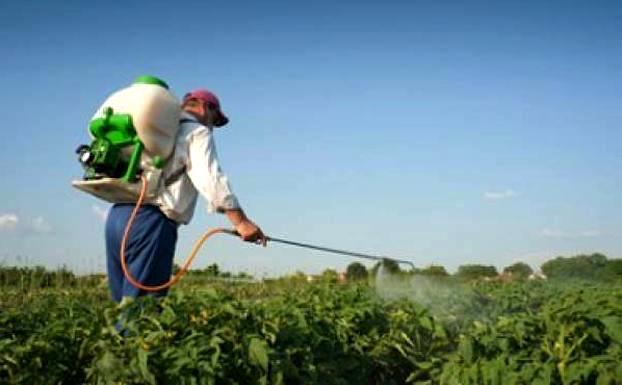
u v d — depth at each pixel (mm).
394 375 6301
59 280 13945
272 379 4555
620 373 4238
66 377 4695
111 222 5477
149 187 5312
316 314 5902
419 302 7219
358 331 6273
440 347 6227
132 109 5230
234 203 5371
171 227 5426
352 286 8398
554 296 7887
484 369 4547
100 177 5383
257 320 4879
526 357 4699
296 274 15000
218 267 15836
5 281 13547
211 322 4668
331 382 5387
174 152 5371
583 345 4711
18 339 4832
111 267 5590
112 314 4684
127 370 4215
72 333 4828
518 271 12742
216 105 5977
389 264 7820
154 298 4723
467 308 7207
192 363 4211
